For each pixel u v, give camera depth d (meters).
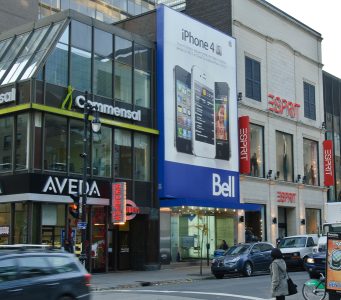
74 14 27.75
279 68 43.88
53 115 26.02
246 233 36.94
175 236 32.84
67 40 27.12
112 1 56.62
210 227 35.59
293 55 46.00
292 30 46.28
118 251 30.08
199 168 33.75
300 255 29.23
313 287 15.23
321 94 49.31
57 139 26.08
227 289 19.39
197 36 34.84
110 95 29.06
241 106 38.84
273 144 41.88
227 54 37.38
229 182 36.25
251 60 40.72
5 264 10.05
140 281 23.56
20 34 29.94
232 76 37.66
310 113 47.53
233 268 25.50
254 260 26.41
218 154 35.62
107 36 29.42
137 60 31.19
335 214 28.98
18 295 9.98
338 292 13.48
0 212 26.22
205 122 34.75
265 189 40.28
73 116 26.61
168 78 32.19
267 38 42.62
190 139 33.31
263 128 41.22
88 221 27.36
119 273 28.12
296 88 45.91
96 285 21.97
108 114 28.70
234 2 39.50
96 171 27.81
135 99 30.64
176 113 32.41
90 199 26.95
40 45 27.31
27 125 25.31
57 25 27.83
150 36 33.06
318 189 46.91
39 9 46.53
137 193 30.09
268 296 17.09
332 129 51.16
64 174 26.16
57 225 25.81
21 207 25.31
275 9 44.00
